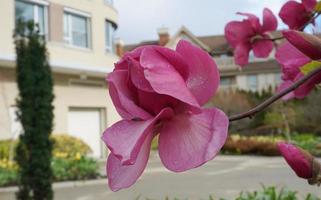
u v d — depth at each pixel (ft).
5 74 60.49
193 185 42.88
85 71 70.95
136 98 2.80
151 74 2.63
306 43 3.50
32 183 31.37
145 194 37.86
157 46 2.76
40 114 31.58
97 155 75.31
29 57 31.32
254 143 78.43
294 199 16.66
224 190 39.29
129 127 2.74
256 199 16.48
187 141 2.71
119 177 2.84
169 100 2.74
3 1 60.08
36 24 31.89
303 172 3.30
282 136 81.20
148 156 2.78
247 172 53.06
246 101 93.20
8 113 59.72
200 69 2.84
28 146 31.48
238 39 6.08
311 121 76.95
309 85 3.97
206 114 2.72
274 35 6.04
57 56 67.67
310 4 5.13
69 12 70.85
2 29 59.67
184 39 3.01
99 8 75.61
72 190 41.52
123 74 2.81
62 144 62.64
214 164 63.16
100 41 75.31
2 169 46.57
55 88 68.28
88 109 74.43
